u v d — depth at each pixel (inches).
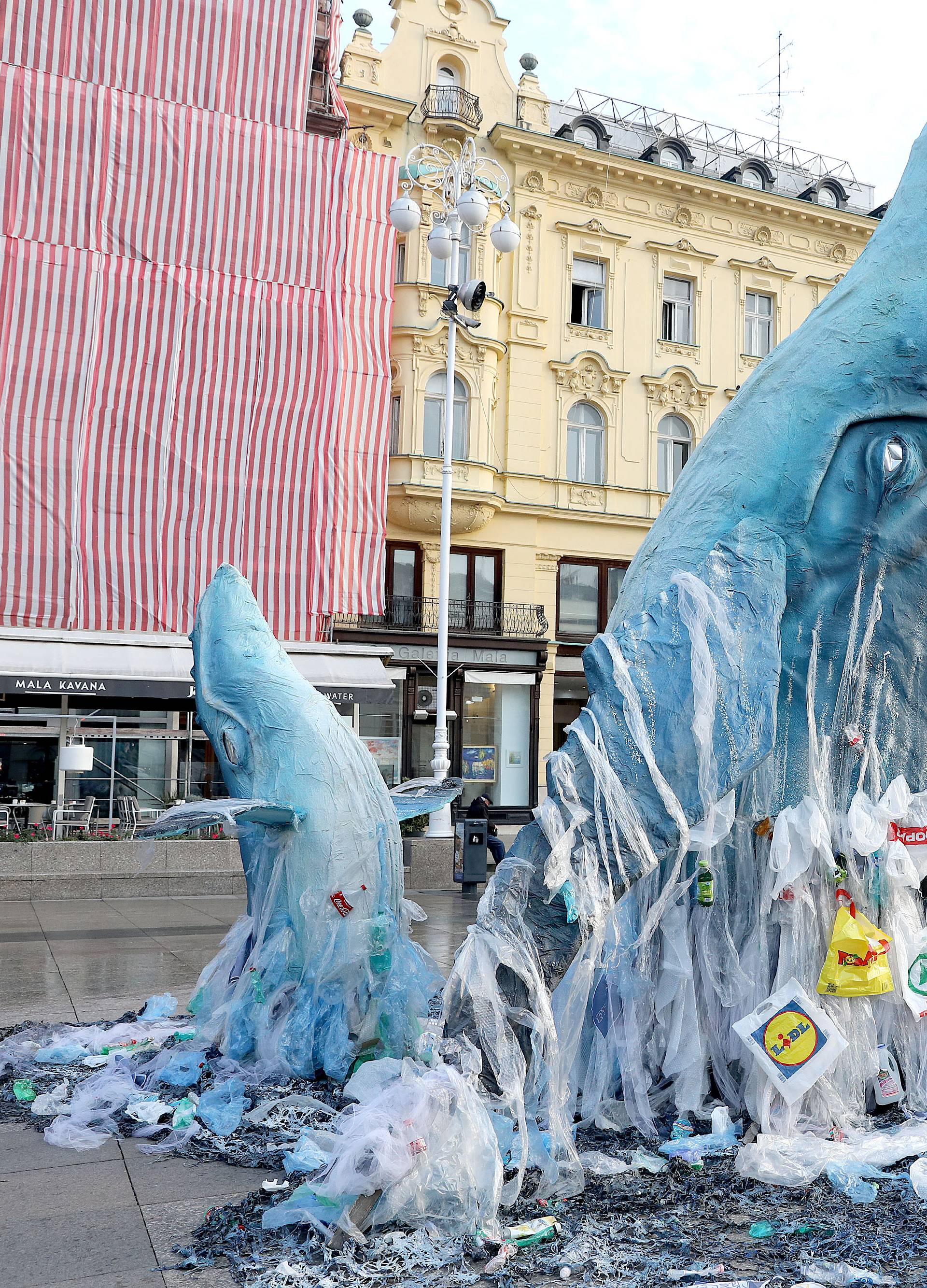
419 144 941.2
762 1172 128.5
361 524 798.5
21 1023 218.1
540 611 976.3
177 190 738.8
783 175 1190.3
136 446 729.6
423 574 946.1
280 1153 136.9
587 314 1039.6
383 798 188.1
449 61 986.1
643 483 1039.6
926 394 156.1
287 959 180.2
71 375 713.0
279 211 767.1
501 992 137.4
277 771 182.9
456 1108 119.2
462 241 959.0
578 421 1027.3
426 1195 113.7
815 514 154.1
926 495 156.0
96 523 718.5
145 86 734.5
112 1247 110.4
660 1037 153.3
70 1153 141.9
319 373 776.3
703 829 143.2
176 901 465.7
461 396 952.9
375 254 805.2
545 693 984.9
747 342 1110.4
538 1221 113.7
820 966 151.0
